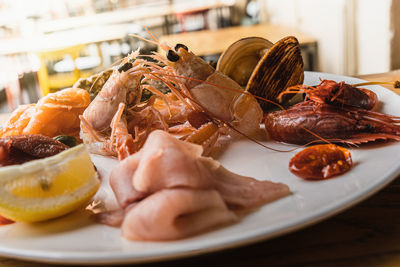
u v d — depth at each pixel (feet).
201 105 1.24
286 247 0.69
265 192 0.77
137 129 1.21
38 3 6.47
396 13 2.53
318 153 0.88
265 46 1.52
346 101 1.03
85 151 0.86
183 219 0.70
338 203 0.68
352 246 0.68
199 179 0.72
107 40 4.20
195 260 0.69
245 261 0.67
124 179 0.80
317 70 3.76
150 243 0.68
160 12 5.79
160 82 1.56
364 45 3.05
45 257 0.64
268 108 1.40
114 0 7.29
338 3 3.28
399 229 0.70
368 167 0.85
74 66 4.10
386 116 1.01
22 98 4.68
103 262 0.62
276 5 5.65
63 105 1.35
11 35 5.71
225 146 1.15
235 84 1.26
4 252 0.68
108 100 1.24
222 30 4.25
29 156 0.96
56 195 0.80
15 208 0.76
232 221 0.71
